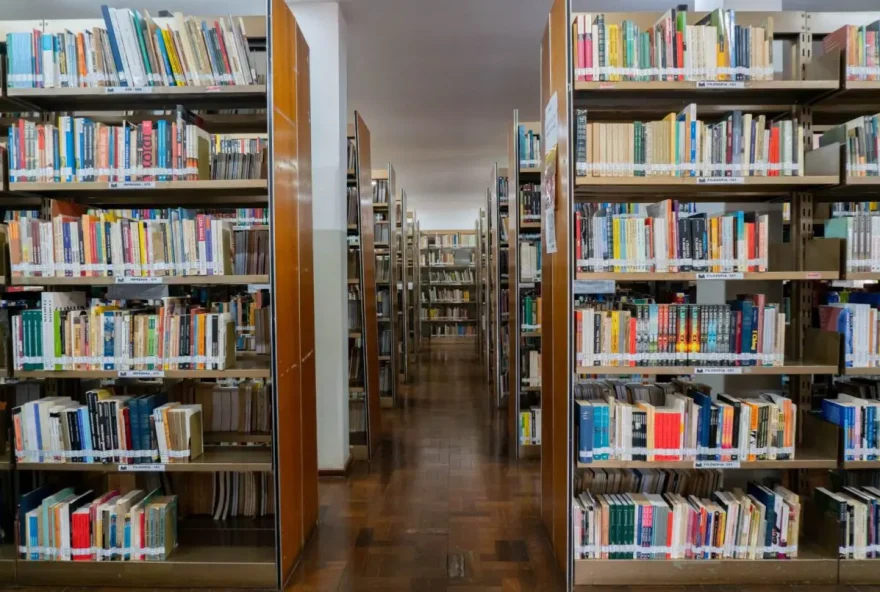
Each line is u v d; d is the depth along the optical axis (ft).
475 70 16.20
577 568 7.50
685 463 7.41
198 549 8.00
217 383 9.67
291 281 8.30
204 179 7.86
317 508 9.61
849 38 7.22
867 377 9.54
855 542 7.45
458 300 39.06
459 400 19.77
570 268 7.27
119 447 7.65
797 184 7.41
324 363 12.08
